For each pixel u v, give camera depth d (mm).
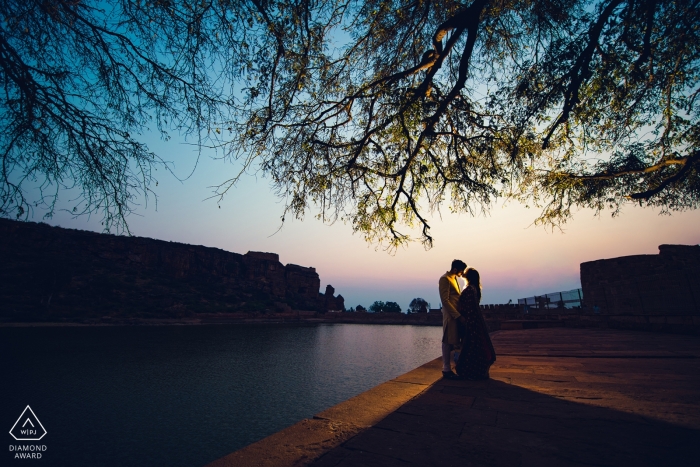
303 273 106875
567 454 1858
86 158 3398
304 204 5766
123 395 11570
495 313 33250
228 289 83000
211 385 13461
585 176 8773
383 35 6102
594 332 12320
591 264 22438
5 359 17484
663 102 7598
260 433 7898
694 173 8188
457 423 2412
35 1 3041
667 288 12117
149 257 75938
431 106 6219
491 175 6473
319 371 17234
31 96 3141
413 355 24359
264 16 3932
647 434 2172
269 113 4754
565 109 6172
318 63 5188
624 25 5840
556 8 5727
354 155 6133
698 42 6164
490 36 6344
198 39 3648
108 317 46344
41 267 49781
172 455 6539
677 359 5461
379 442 2043
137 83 3635
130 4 3416
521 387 3598
